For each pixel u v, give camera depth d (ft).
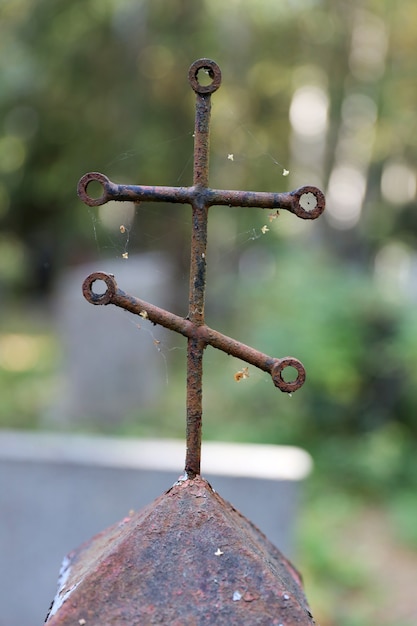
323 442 17.22
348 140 24.36
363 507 15.40
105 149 22.21
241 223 22.47
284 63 22.02
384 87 21.13
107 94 21.86
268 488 9.53
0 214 28.30
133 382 18.78
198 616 2.64
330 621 11.28
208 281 24.93
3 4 21.03
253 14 19.75
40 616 9.96
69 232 27.30
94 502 9.86
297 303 16.98
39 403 20.03
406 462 16.66
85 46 21.30
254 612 2.66
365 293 17.02
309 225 24.34
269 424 17.67
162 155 21.45
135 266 21.12
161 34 21.07
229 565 2.74
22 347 27.68
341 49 22.58
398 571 12.89
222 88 20.93
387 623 11.25
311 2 19.33
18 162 24.72
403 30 21.03
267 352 16.40
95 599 2.68
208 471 9.56
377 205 22.99
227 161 20.79
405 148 22.04
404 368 16.65
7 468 9.82
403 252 23.99
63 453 9.93
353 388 16.92
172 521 2.83
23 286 35.50
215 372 21.22
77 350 18.66
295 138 24.31
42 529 9.90
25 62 21.53
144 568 2.73
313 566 12.63
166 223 23.17
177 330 3.02
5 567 9.94
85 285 2.98
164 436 17.60
